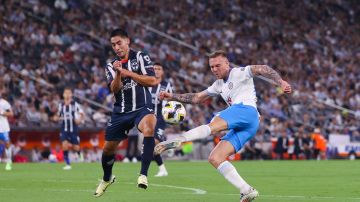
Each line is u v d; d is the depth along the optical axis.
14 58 92.06
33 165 70.88
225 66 30.31
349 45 131.25
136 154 80.75
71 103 65.62
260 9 130.00
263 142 91.56
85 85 91.81
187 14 118.50
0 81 84.12
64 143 64.81
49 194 36.66
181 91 97.31
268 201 33.25
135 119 32.12
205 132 28.45
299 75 114.69
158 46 105.12
